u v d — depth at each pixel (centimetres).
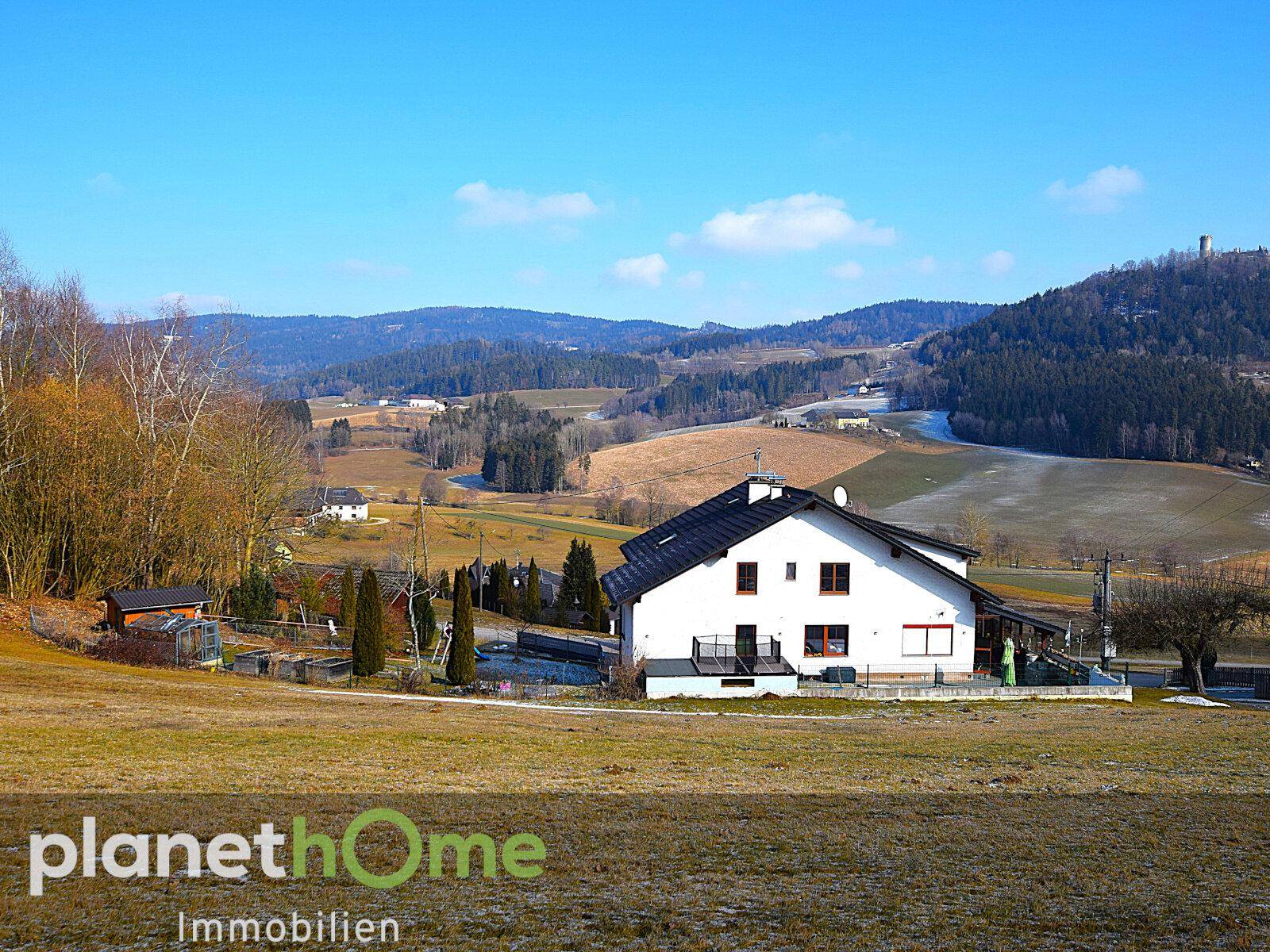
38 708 2389
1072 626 6488
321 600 6078
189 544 5275
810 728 2772
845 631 3966
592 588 6994
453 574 9162
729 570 3912
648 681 3528
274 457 6162
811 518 3938
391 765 1978
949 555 4256
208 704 2748
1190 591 4956
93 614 4503
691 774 2006
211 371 5622
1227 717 3161
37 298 5891
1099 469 16600
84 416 4694
